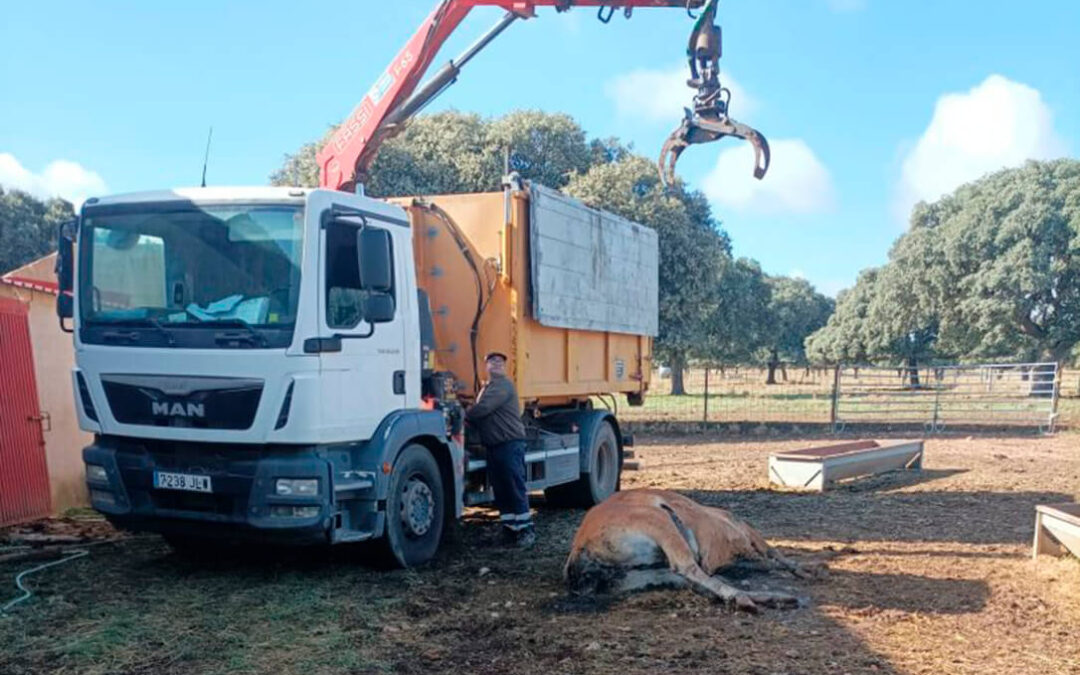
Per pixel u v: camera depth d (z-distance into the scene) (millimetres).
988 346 37750
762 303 59844
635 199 24797
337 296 6668
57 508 9875
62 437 10023
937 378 24250
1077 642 5453
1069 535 7332
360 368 6844
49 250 38938
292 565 7445
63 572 7184
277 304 6375
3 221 37188
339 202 6742
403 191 22250
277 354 6305
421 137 24766
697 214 30516
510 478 8461
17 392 9266
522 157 25812
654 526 6406
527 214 9094
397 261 7398
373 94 9789
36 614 5984
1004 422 22234
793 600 6113
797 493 11922
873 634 5555
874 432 21328
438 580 7055
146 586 6750
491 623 5840
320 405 6406
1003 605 6250
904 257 40500
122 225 6914
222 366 6414
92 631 5617
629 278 11648
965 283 37250
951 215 40656
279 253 6449
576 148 27188
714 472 14227
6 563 7480
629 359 12031
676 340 26562
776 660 5059
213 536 6746
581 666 5004
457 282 9086
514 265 8891
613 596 6324
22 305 9414
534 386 9352
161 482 6680
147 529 6953
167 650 5309
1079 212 33875
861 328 46562
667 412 25500
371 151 10000
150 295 6742
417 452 7527
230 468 6473
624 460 12547
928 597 6461
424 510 7598
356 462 6934
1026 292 35125
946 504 10898
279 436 6324
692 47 9016
